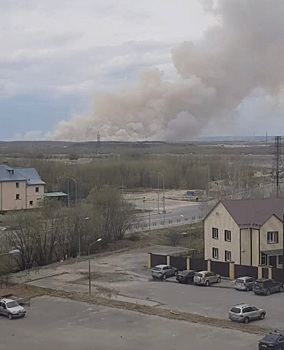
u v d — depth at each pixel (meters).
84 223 77.81
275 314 45.34
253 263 63.12
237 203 65.94
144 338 39.66
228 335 39.84
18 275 63.41
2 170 114.56
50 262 73.19
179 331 41.12
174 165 186.62
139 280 59.72
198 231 91.50
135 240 85.38
